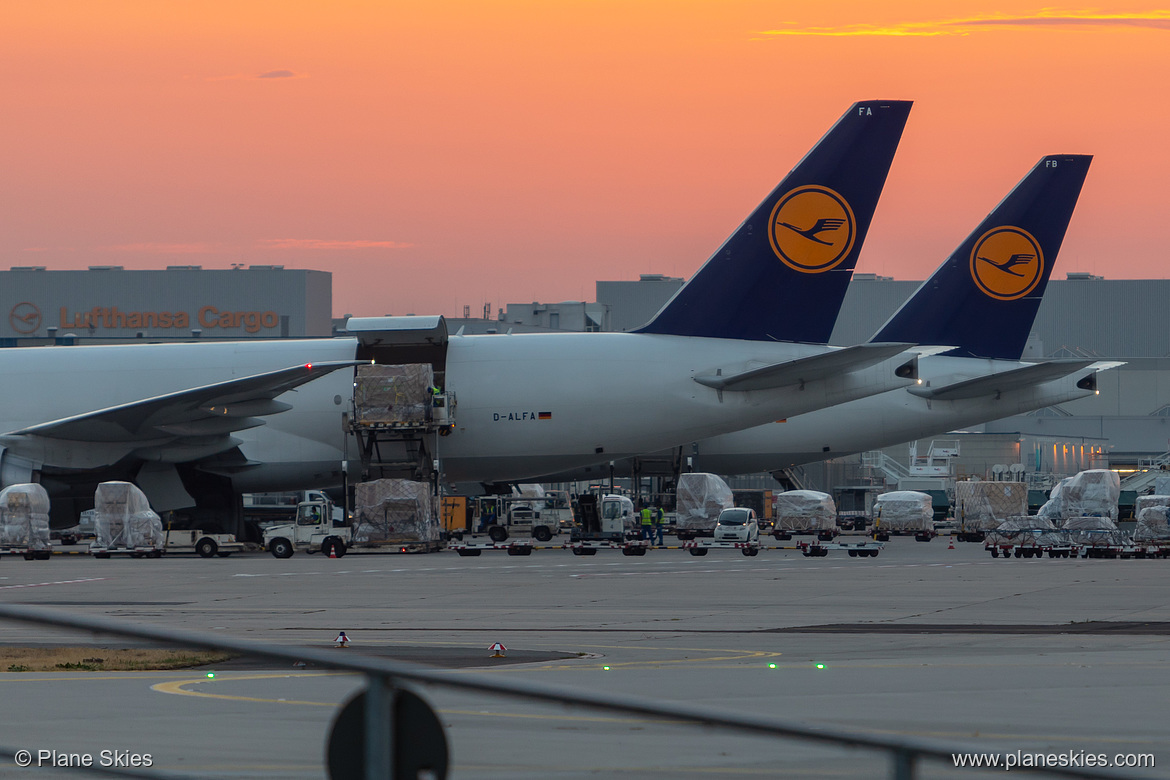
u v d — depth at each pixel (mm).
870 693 60312
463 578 147375
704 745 43531
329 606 112375
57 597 123000
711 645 81750
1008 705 56719
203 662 71938
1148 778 22406
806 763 40594
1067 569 161625
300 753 44062
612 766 39844
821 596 120438
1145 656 74938
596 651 78688
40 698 57969
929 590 127062
